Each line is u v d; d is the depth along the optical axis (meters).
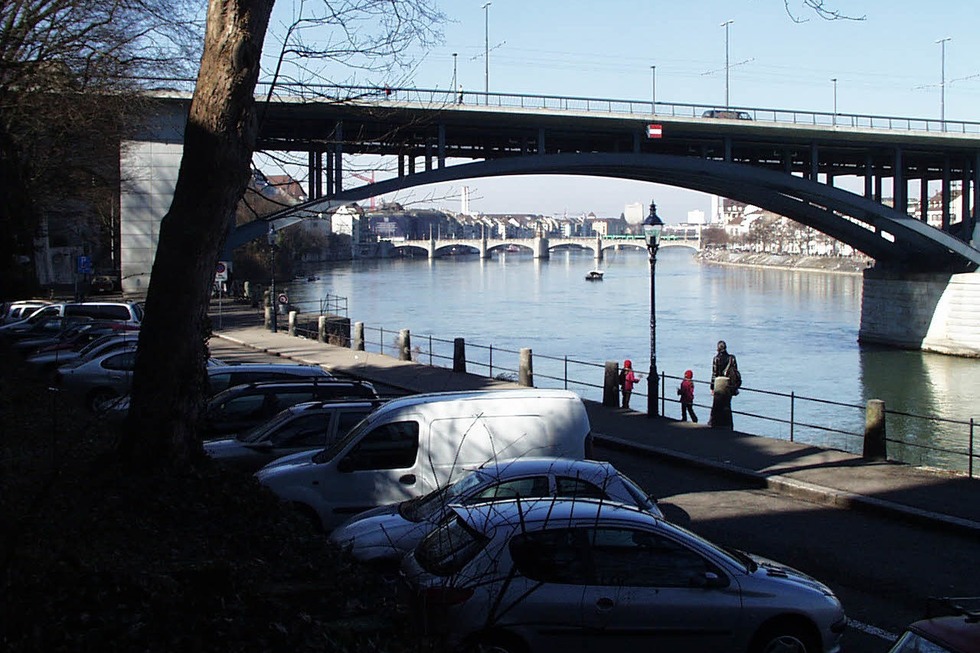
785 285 123.56
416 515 8.73
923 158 64.06
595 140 55.78
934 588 9.42
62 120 19.81
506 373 42.41
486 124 48.28
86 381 18.70
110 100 19.56
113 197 32.53
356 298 86.62
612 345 53.91
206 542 7.94
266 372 16.58
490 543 6.46
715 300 93.62
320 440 12.51
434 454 10.84
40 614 5.40
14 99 18.44
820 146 57.53
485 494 8.54
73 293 49.50
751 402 39.72
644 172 52.22
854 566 10.20
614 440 18.09
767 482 14.50
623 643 6.35
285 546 8.19
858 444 30.56
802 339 62.34
